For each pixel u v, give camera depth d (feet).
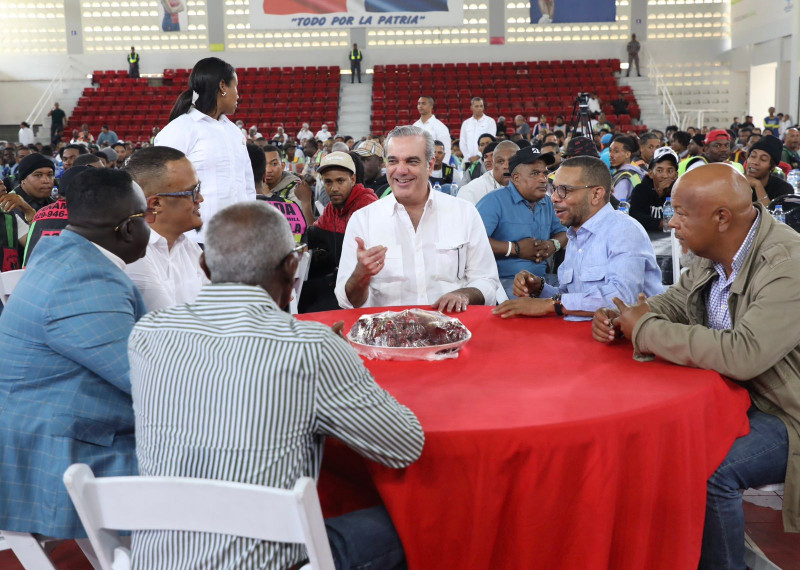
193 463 4.27
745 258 6.39
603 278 8.43
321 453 4.73
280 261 4.69
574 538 4.95
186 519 3.97
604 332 6.74
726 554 6.16
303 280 12.09
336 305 12.78
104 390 5.71
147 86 63.46
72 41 65.16
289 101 62.13
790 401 6.25
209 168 11.59
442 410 5.12
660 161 16.24
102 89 63.21
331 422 4.41
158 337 4.42
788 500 6.29
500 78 63.57
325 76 63.72
